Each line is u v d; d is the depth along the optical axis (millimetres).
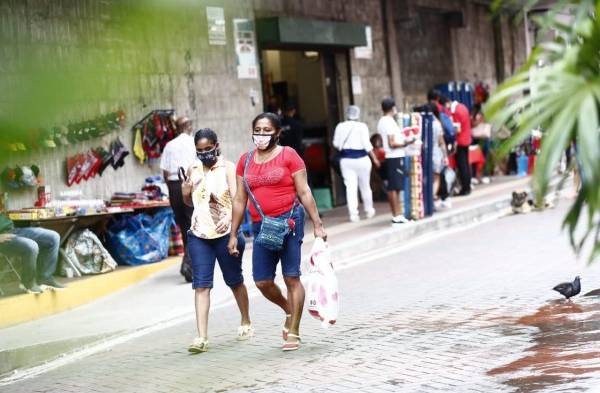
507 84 3971
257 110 30172
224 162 15070
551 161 3607
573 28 3998
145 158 25047
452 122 36000
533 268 19922
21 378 15055
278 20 30172
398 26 39812
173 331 17203
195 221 14977
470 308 16281
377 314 16578
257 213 14312
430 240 27125
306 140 35031
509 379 11398
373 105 37375
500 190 37688
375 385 11828
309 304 14117
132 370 14305
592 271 18750
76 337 16781
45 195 21531
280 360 13789
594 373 11156
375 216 31562
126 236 22844
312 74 35562
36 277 19594
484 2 46469
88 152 23234
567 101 3715
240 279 15320
